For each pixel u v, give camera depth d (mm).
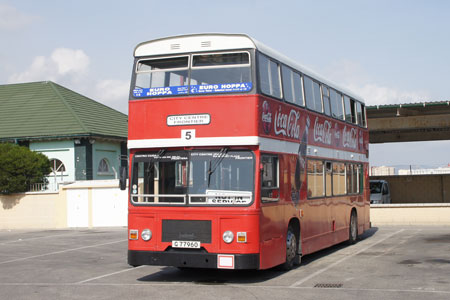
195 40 11656
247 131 11062
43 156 32094
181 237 11117
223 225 10898
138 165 11648
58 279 12523
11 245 21312
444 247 16828
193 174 11211
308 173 14492
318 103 15727
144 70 11906
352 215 19016
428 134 43094
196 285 11266
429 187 45594
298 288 10641
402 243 18516
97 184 30156
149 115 11656
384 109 33750
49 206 30703
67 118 35938
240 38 11438
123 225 29844
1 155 30734
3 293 10719
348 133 18828
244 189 10938
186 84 11508
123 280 12180
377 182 33875
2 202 31250
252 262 10766
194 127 11312
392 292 9922
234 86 11242
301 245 13719
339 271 12773
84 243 21375
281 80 12773
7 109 38688
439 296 9469
